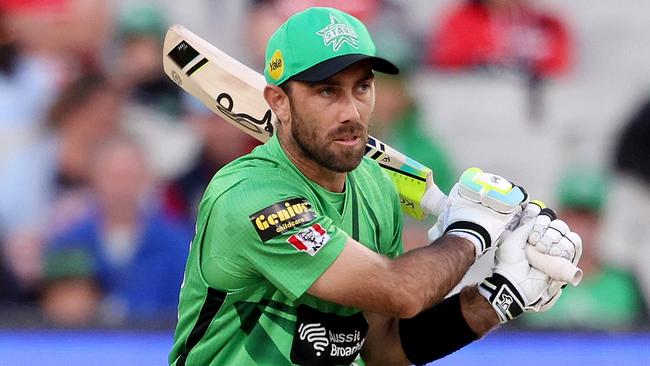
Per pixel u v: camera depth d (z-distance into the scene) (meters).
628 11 29.78
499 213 13.82
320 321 13.48
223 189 13.49
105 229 26.69
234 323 13.60
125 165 26.97
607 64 29.38
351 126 12.86
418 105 28.27
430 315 14.53
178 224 26.91
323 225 13.07
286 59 13.02
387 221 14.34
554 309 26.94
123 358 22.88
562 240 13.88
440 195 15.12
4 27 27.66
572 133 28.86
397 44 28.44
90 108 27.38
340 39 12.82
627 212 28.56
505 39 28.69
